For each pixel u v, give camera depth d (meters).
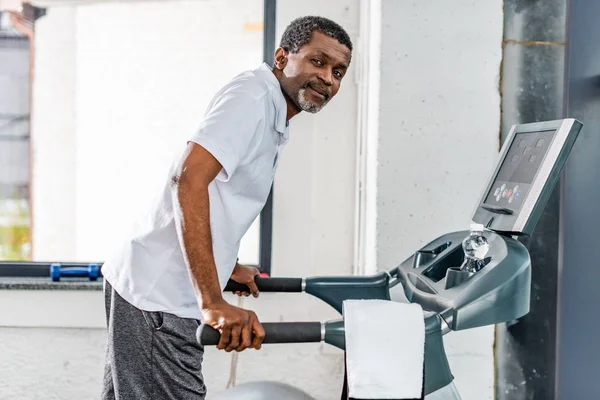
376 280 1.95
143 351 1.78
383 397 1.34
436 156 2.44
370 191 2.56
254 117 1.67
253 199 1.83
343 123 2.80
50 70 3.35
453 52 2.43
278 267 2.78
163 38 3.29
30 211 3.33
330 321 1.40
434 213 2.45
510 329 2.49
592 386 2.51
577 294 2.50
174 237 1.76
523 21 2.45
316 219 2.82
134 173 3.35
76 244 3.36
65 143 3.35
